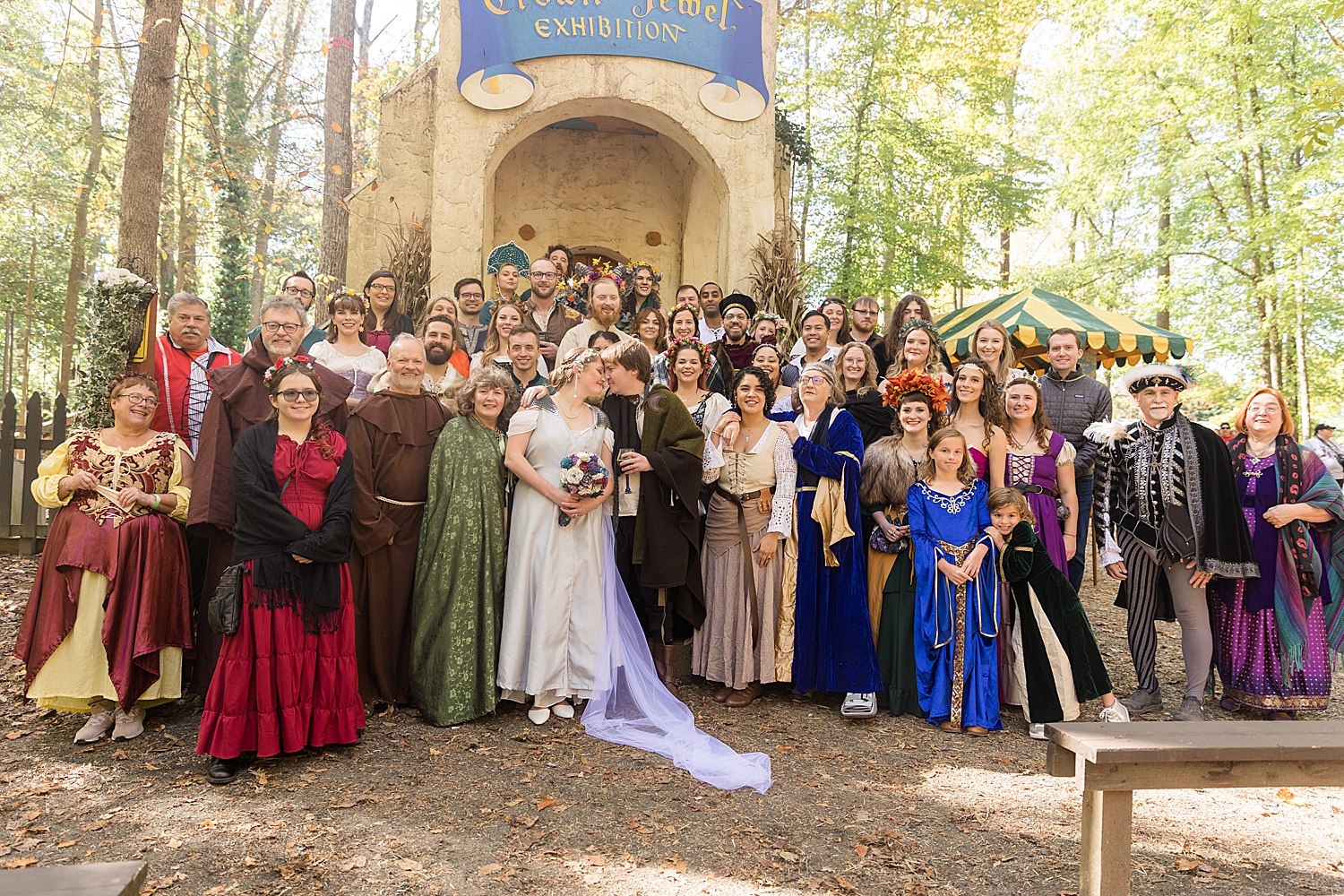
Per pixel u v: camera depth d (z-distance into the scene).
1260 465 4.71
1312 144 8.24
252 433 3.64
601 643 4.24
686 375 4.83
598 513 4.33
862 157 14.64
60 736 3.87
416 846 2.96
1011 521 4.41
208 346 4.80
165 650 3.94
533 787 3.45
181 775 3.48
